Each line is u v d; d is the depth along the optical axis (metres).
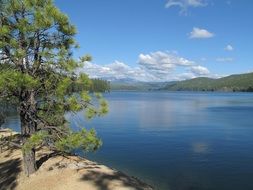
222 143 50.19
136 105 148.00
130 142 50.72
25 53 20.47
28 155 23.55
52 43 22.17
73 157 26.80
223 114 101.62
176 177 31.64
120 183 22.66
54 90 21.02
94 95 20.67
